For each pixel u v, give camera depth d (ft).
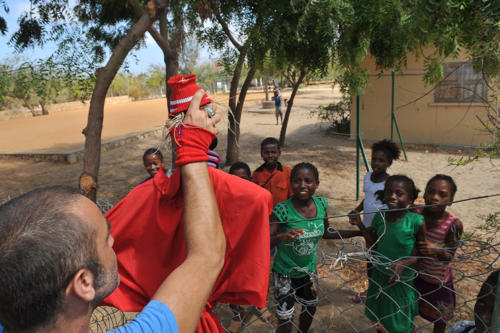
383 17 12.55
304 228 8.70
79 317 2.34
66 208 2.35
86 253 2.31
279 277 8.95
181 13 19.40
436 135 38.04
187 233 2.85
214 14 20.04
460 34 9.70
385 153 12.47
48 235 2.16
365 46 13.80
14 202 2.36
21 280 2.08
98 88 14.61
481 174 28.09
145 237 3.72
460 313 10.97
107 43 24.49
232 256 3.61
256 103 89.97
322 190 26.45
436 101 37.35
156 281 3.74
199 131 3.02
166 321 2.40
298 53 24.44
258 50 21.27
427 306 8.95
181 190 3.53
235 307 10.07
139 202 3.70
